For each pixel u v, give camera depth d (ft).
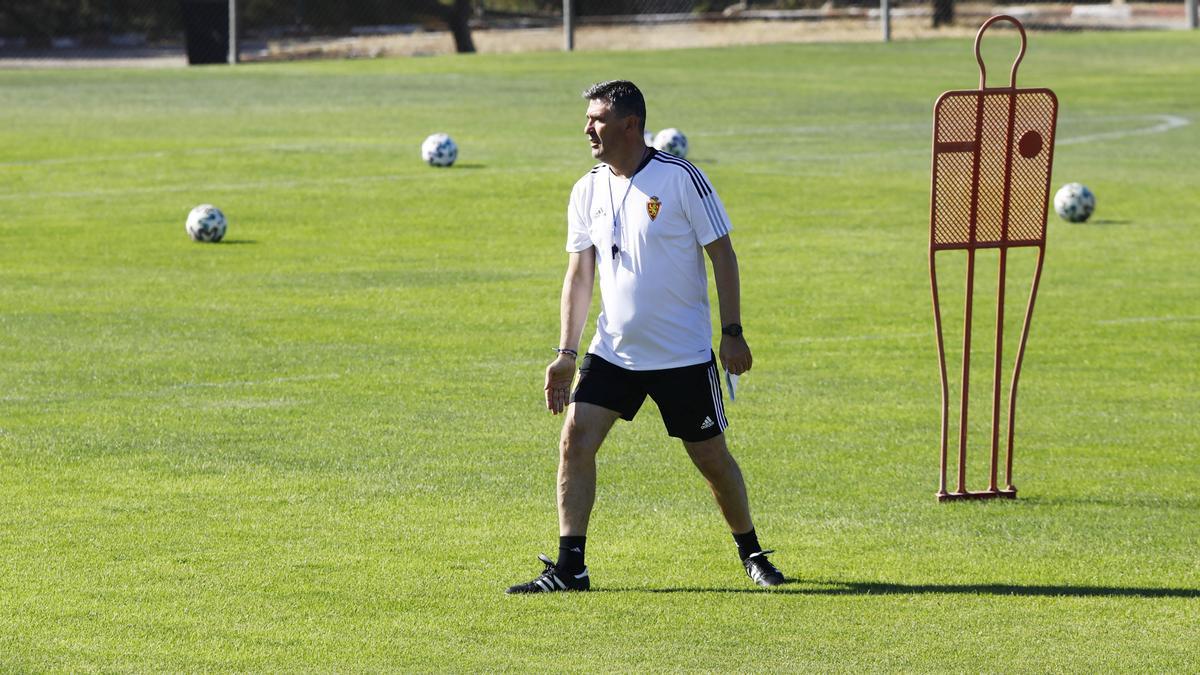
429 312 172.86
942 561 89.56
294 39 642.22
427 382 138.41
